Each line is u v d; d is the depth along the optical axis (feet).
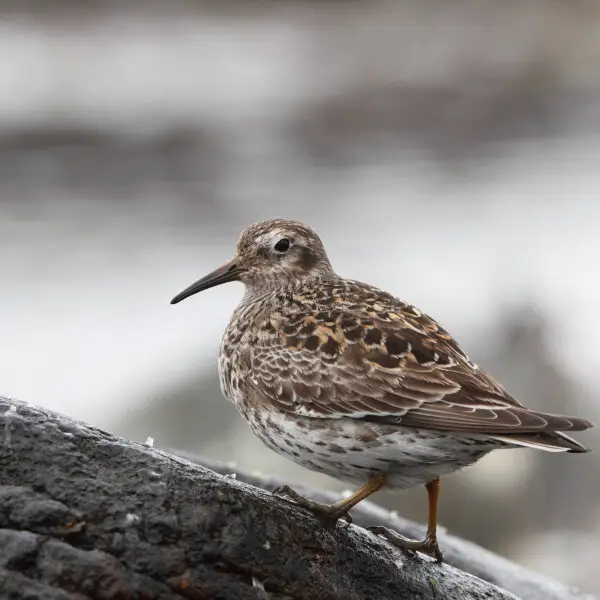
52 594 15.81
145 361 53.36
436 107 95.45
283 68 97.19
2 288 60.59
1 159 82.79
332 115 92.84
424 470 21.31
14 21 96.84
